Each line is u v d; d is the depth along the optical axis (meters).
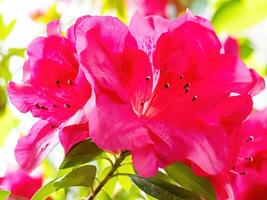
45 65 0.42
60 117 0.42
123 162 0.44
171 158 0.39
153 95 0.41
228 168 0.41
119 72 0.40
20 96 0.43
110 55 0.39
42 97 0.42
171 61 0.41
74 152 0.41
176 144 0.39
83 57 0.39
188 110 0.41
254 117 0.44
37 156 0.41
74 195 0.49
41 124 0.42
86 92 0.40
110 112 0.38
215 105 0.41
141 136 0.39
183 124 0.40
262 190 0.44
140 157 0.39
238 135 0.41
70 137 0.40
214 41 0.41
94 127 0.38
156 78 0.41
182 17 0.41
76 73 0.42
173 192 0.42
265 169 0.44
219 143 0.40
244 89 0.41
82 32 0.39
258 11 0.63
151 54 0.41
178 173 0.42
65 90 0.42
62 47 0.42
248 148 0.44
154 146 0.39
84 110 0.39
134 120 0.39
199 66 0.41
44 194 0.43
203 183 0.42
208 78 0.41
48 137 0.41
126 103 0.39
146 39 0.41
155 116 0.41
